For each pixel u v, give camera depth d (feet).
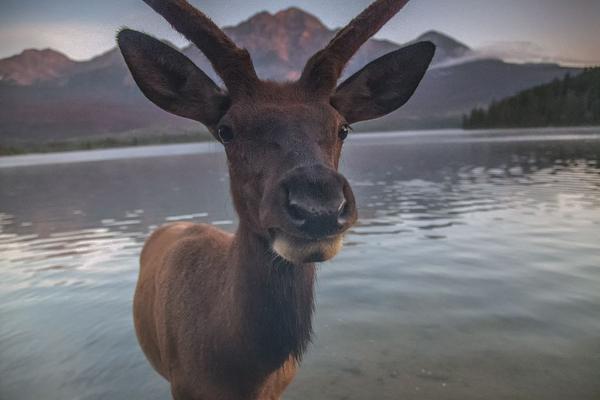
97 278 5.25
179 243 2.65
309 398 2.96
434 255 5.54
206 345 2.06
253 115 1.73
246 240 1.89
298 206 1.40
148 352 2.84
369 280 4.84
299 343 1.93
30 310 4.45
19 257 6.27
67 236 7.37
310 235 1.41
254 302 1.89
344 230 1.45
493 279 4.74
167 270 2.54
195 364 2.11
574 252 5.43
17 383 3.26
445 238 6.21
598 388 2.94
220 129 1.83
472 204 8.38
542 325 3.76
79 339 3.87
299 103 1.79
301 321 1.92
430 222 7.13
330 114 1.79
